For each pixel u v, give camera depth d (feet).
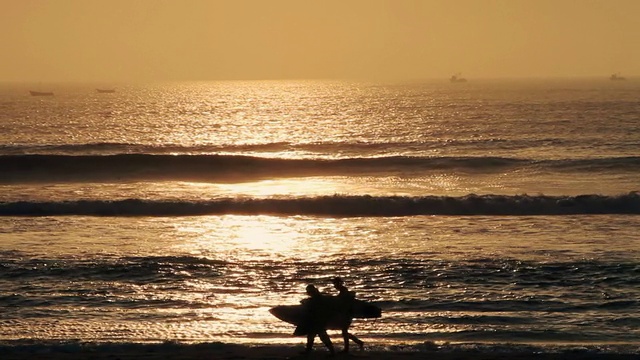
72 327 178.91
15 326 179.63
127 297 206.08
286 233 294.25
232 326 180.86
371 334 174.70
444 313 190.39
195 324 182.39
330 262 244.63
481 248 262.88
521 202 339.77
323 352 160.04
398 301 201.57
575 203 338.13
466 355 156.87
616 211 334.65
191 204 339.77
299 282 222.69
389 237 285.02
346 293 159.84
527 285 215.92
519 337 172.14
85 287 215.10
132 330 176.76
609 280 219.82
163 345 161.79
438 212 338.13
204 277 227.40
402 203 340.80
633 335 173.27
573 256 248.32
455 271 231.71
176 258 248.73
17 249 260.62
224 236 287.69
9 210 331.98
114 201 338.13
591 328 178.40
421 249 262.88
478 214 334.65
